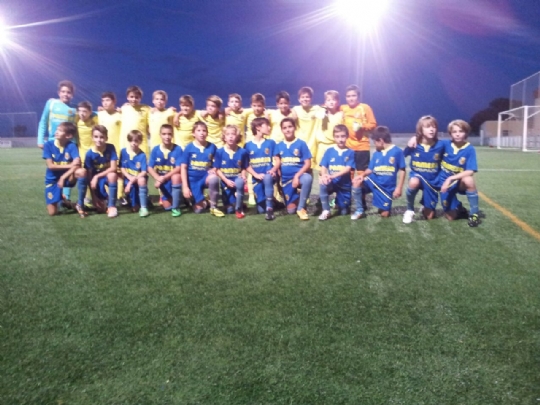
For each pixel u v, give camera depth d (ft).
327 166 17.54
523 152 66.13
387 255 11.91
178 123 22.27
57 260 11.68
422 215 17.17
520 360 6.83
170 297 9.18
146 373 6.56
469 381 6.34
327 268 10.88
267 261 11.44
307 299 9.05
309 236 14.06
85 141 21.80
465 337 7.51
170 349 7.19
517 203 19.79
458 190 16.11
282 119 19.56
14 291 9.53
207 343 7.36
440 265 11.05
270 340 7.45
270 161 18.15
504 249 12.38
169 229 15.24
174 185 17.67
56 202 17.90
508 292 9.32
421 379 6.40
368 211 18.42
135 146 18.78
